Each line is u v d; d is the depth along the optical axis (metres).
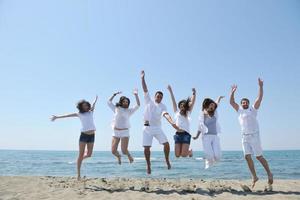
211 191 7.91
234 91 8.05
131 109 8.73
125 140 8.66
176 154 8.06
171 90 8.50
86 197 7.16
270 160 51.91
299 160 51.69
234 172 25.41
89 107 8.66
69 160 52.41
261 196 7.23
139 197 7.12
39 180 9.96
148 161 8.19
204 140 7.88
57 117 8.38
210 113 8.02
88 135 8.57
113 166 35.00
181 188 8.34
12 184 9.04
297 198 7.00
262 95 7.92
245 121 7.93
